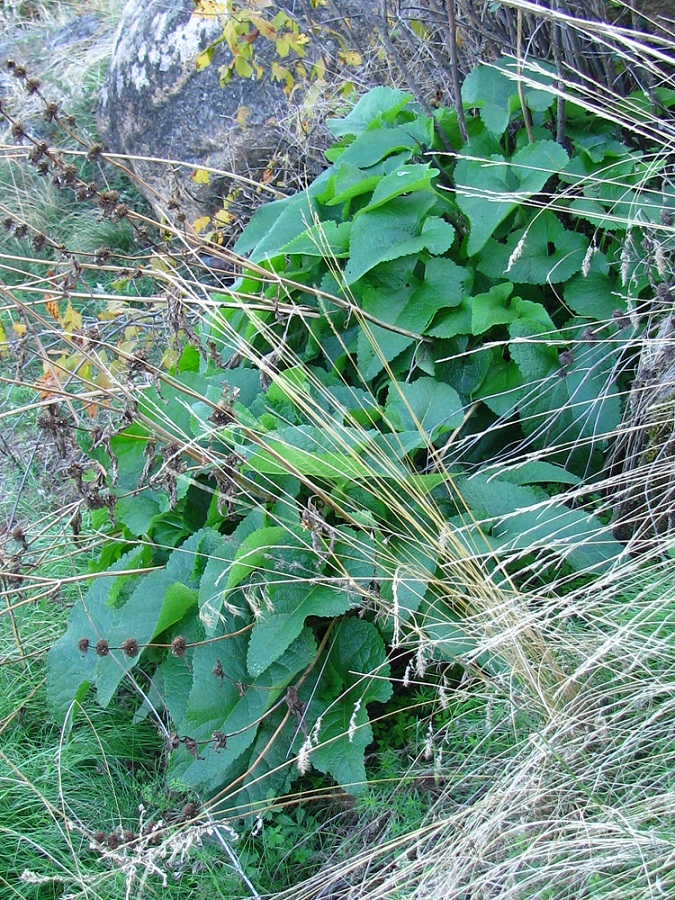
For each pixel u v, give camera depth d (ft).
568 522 7.94
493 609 6.61
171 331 9.70
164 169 16.06
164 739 8.34
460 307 9.23
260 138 15.01
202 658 7.60
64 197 17.40
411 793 7.16
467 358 9.34
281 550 7.77
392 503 7.65
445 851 6.19
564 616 6.81
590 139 9.73
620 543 7.71
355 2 11.48
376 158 10.14
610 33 7.51
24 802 7.89
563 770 6.29
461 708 7.32
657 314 8.46
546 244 9.31
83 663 8.46
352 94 13.37
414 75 11.91
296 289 10.04
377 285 9.60
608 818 5.77
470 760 7.06
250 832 7.45
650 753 6.35
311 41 13.57
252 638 7.36
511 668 6.64
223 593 7.08
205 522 8.96
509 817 6.27
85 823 7.84
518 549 7.86
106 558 9.21
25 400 13.10
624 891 5.38
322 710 7.55
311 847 7.37
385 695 7.42
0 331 9.44
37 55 22.08
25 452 12.21
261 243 10.43
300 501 8.24
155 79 15.94
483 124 10.03
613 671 6.61
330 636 7.88
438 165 9.99
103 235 16.44
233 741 7.36
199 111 15.47
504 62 9.75
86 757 8.32
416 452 8.97
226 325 8.72
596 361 8.79
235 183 15.17
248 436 7.85
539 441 8.90
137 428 9.00
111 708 8.76
